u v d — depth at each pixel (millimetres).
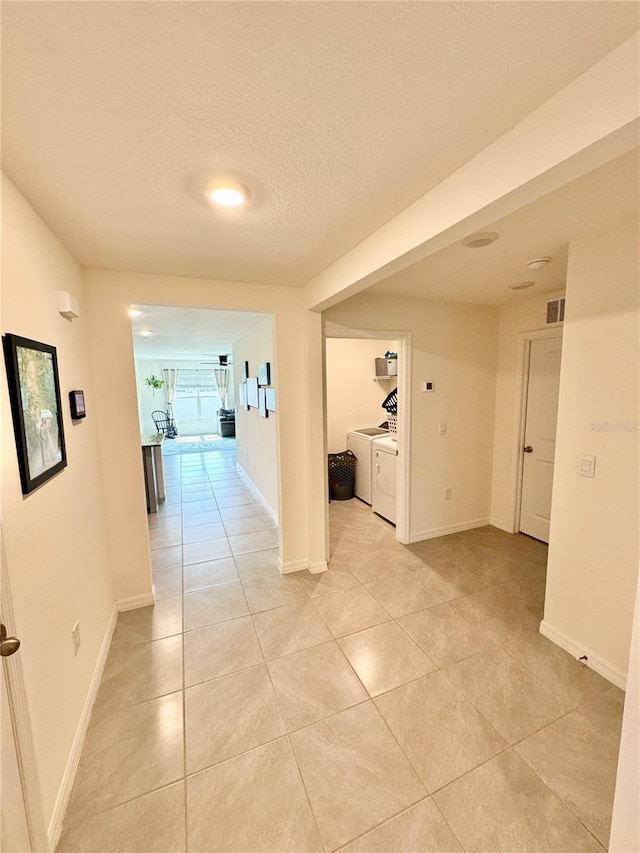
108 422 2324
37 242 1438
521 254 2084
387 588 2686
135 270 2242
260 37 760
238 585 2770
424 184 1328
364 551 3287
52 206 1408
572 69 861
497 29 754
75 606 1597
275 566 3068
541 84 900
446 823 1248
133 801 1330
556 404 3168
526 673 1884
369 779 1389
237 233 1711
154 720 1650
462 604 2477
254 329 4660
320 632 2219
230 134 1048
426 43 783
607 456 1807
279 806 1307
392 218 1579
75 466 1734
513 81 891
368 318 3020
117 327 2277
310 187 1339
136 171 1217
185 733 1585
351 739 1548
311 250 1935
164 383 10594
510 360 3471
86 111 938
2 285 1128
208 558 3244
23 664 1096
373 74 856
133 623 2332
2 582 992
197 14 708
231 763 1457
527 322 3277
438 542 3438
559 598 2064
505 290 2920
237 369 6219
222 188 1323
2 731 967
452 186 1268
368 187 1342
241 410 6023
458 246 1961
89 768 1445
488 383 3604
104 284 2223
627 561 1753
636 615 828
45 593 1290
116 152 1116
